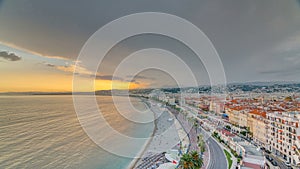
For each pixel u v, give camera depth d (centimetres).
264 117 4609
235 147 4056
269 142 4150
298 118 3528
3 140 5088
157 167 3684
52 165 3847
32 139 5319
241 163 3164
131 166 3984
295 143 3312
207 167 3166
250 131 5088
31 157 4144
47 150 4612
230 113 6644
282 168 3136
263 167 3012
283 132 3684
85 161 4194
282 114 4100
